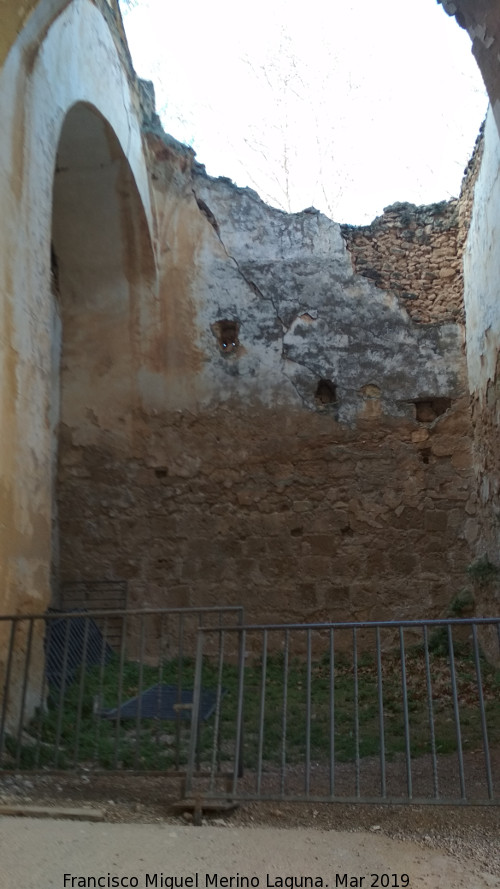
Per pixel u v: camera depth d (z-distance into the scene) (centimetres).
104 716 504
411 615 830
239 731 328
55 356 898
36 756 377
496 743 483
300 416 891
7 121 496
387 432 884
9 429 475
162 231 934
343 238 942
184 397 901
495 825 297
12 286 492
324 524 864
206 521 872
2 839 274
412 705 607
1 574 452
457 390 889
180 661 364
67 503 877
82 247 898
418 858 260
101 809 321
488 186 768
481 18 532
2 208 482
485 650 771
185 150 959
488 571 780
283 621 838
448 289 920
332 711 318
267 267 932
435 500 862
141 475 884
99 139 780
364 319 916
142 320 916
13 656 463
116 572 860
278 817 311
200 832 286
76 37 667
